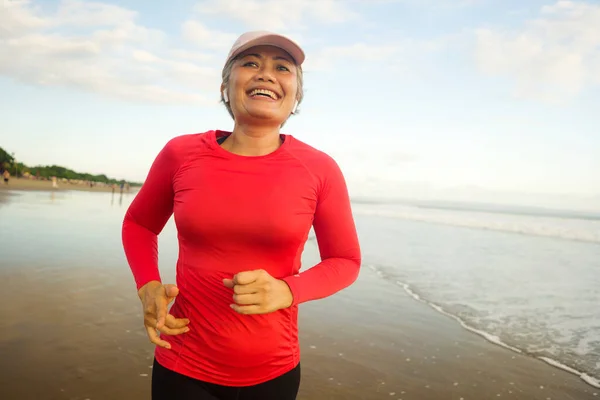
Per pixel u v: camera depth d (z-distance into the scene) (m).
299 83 1.68
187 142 1.56
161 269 7.24
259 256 1.44
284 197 1.43
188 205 1.44
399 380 3.54
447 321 5.19
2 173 62.25
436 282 7.32
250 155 1.55
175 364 1.46
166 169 1.58
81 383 3.11
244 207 1.41
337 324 4.93
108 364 3.43
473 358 4.08
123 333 4.09
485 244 12.95
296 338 1.57
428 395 3.31
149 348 3.77
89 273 6.52
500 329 4.95
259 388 1.46
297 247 1.49
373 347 4.25
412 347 4.30
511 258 10.20
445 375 3.68
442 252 10.92
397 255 10.27
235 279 1.20
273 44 1.50
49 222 13.60
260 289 1.21
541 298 6.35
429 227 18.95
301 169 1.49
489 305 5.93
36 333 4.00
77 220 15.00
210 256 1.45
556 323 5.19
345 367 3.75
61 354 3.58
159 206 1.65
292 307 1.53
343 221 1.57
